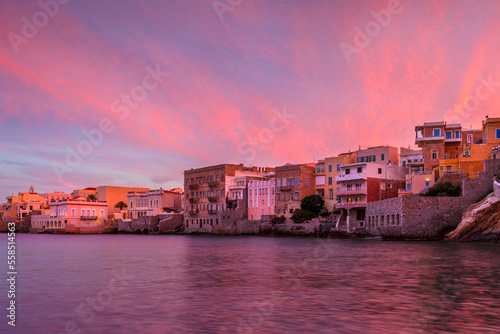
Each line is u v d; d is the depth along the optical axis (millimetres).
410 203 73312
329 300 22656
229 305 21781
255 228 120312
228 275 33000
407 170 106375
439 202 72875
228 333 16969
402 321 18359
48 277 33094
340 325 17828
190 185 151500
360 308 20734
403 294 24078
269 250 59719
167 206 162250
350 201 104375
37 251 64375
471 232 68125
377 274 32188
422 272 32875
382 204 84875
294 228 106500
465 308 20547
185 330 17438
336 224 100625
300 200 116125
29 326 18391
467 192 72312
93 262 45094
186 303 22391
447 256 44906
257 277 31688
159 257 50844
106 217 174875
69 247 75438
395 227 75375
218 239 103125
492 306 20969
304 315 19500
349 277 30875
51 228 171375
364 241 79500
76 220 167500
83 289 27172
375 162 111500
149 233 153750
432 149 98375
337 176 107438
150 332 17266
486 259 41719
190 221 150250
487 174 71938
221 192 139250
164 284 28766
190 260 46125
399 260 41781
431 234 72438
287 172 119625
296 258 46656
